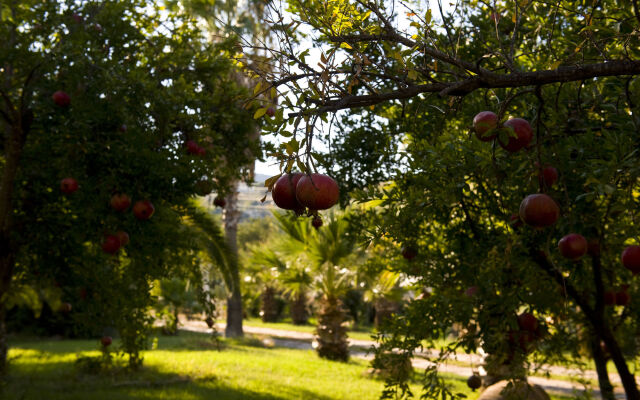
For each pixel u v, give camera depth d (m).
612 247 3.73
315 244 13.36
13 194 6.16
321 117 1.61
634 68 1.67
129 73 5.32
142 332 6.67
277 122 1.53
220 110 6.23
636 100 2.73
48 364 11.04
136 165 5.15
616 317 4.67
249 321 30.28
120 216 5.33
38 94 5.50
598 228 3.21
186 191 5.77
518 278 3.66
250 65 1.84
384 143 4.83
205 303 7.51
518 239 3.34
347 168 4.94
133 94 5.31
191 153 5.91
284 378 10.62
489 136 1.86
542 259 3.62
